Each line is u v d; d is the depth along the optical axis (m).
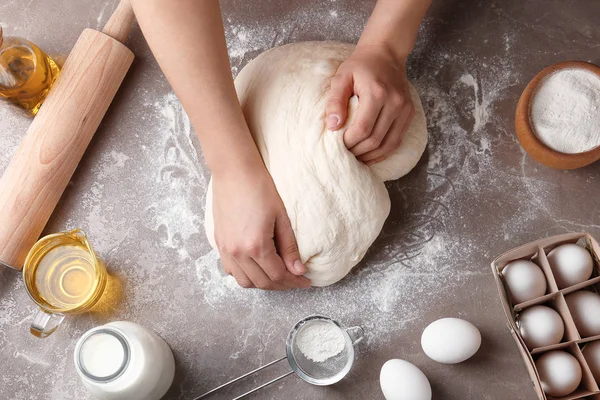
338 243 0.97
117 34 1.12
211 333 1.09
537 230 1.08
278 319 1.09
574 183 1.09
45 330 1.05
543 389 0.95
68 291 1.11
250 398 1.07
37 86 1.11
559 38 1.13
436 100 1.12
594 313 0.96
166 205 1.13
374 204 0.98
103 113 1.12
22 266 1.08
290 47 1.04
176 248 1.12
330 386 1.06
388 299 1.08
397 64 0.98
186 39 0.85
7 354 1.11
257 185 0.91
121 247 1.13
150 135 1.15
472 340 0.98
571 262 0.96
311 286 1.08
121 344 0.97
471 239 1.08
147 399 1.02
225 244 0.93
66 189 1.14
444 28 1.14
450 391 1.05
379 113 0.93
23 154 1.08
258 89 1.00
